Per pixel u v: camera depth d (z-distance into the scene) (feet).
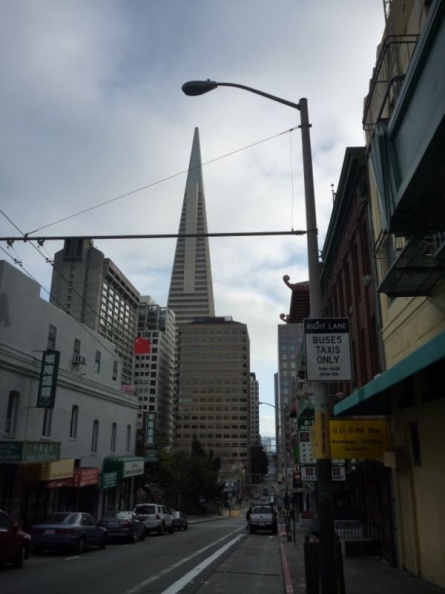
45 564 49.62
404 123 23.40
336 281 82.17
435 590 34.99
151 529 99.81
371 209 56.70
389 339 50.29
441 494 35.68
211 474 246.88
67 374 91.25
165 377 410.72
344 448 47.91
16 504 74.13
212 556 60.75
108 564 50.57
